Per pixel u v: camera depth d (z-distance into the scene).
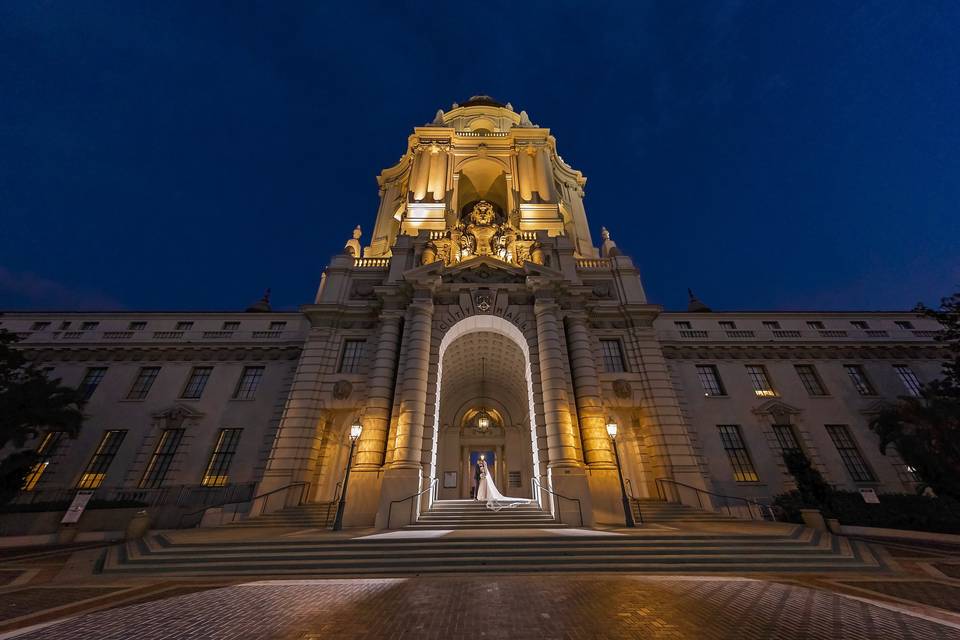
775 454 21.39
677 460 19.58
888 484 20.41
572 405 18.44
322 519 16.23
